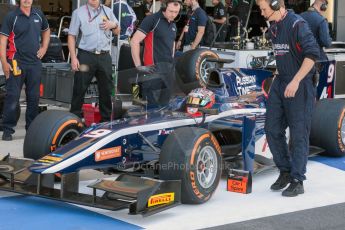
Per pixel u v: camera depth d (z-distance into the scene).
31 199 6.56
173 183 6.07
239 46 11.48
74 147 6.09
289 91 6.57
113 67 10.20
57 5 16.78
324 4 9.47
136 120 6.61
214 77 7.34
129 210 5.78
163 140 6.66
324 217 6.25
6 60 9.08
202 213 6.18
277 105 6.86
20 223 5.80
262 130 7.49
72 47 9.24
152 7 13.08
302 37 6.53
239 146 7.43
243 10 13.77
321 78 10.98
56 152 6.10
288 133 7.62
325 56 10.26
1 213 6.07
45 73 10.15
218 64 7.62
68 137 6.95
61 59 11.42
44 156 6.32
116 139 6.21
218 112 6.99
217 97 7.19
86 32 9.12
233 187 6.97
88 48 9.16
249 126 6.95
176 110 6.86
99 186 5.86
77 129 7.00
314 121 8.52
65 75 9.89
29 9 9.10
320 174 7.84
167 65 6.60
